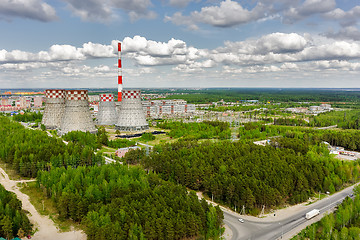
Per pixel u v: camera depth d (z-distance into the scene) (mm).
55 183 113125
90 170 123000
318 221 98875
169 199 96062
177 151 160250
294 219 100750
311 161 140125
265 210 107750
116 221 81812
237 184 109250
